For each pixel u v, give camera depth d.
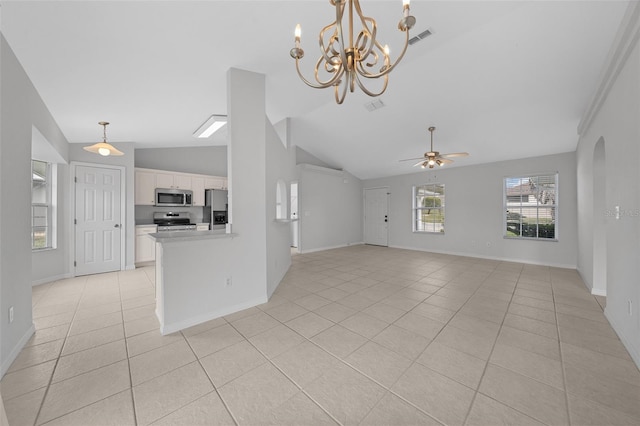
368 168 7.25
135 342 2.11
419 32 2.37
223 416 1.36
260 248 2.97
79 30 1.80
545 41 2.53
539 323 2.44
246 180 2.85
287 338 2.18
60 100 2.79
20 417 1.35
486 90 3.42
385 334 2.24
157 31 1.92
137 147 5.13
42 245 3.91
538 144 4.71
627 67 1.93
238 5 1.77
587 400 1.45
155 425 1.31
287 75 2.95
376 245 7.93
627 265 2.01
